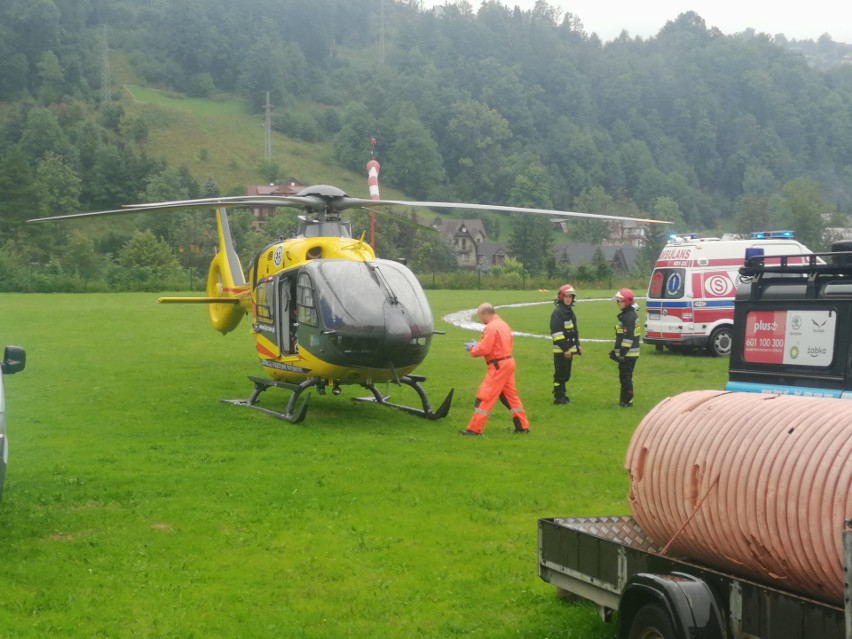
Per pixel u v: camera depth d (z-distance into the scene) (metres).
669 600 5.35
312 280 15.16
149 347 27.48
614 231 160.38
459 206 15.72
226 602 7.54
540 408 17.66
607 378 21.95
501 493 10.99
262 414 16.56
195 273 73.94
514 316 42.12
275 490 11.06
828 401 5.86
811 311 8.40
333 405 17.69
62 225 101.81
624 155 191.25
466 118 185.38
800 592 5.58
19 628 6.92
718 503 5.86
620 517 7.35
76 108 171.50
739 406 6.21
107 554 8.68
